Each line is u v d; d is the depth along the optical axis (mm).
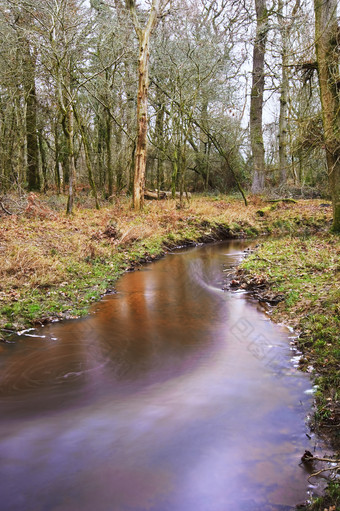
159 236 14898
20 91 17859
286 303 7289
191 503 2891
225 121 26219
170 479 3131
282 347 5707
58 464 3301
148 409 4148
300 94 12617
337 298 6488
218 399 4340
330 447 3506
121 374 4957
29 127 21547
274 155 36094
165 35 21172
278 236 17516
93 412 4098
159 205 20094
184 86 21125
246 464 3299
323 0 10742
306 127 10719
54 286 8234
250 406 4191
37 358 5402
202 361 5320
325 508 2756
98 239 12352
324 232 14195
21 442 3590
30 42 14531
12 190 18922
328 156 12539
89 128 24844
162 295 8594
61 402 4293
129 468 3250
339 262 9008
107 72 20234
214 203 23750
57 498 2938
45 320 6781
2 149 17969
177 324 6801
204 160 29719
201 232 16969
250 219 19719
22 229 11586
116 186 24906
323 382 4539
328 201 23609
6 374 4926
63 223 13469
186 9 20547
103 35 17500
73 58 16109
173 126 21547
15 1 13992
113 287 9180
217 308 7645
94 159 26922
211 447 3514
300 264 9570
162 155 23906
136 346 5852
